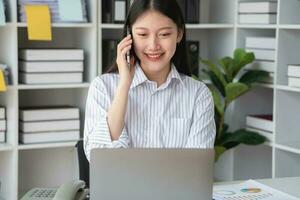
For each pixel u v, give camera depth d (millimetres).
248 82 3477
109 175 1473
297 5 3396
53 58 3348
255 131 3633
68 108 3477
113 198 1481
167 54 1888
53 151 3766
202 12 3967
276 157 3457
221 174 3857
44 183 3766
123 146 1830
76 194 1688
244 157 3785
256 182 2104
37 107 3523
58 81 3373
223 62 3494
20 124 3404
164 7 1859
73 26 3336
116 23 3469
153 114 1988
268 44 3488
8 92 3324
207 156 1487
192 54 3668
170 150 1480
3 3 3172
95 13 3383
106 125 1841
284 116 3461
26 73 3311
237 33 3682
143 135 1981
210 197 1501
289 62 3422
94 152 1467
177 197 1492
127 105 1959
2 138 3385
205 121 2029
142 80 1959
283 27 3307
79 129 3488
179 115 2018
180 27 1945
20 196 3604
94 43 3410
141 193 1484
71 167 3797
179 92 2027
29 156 3715
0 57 3428
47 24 3246
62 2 3320
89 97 1964
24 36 3574
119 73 1919
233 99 3479
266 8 3443
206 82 3684
